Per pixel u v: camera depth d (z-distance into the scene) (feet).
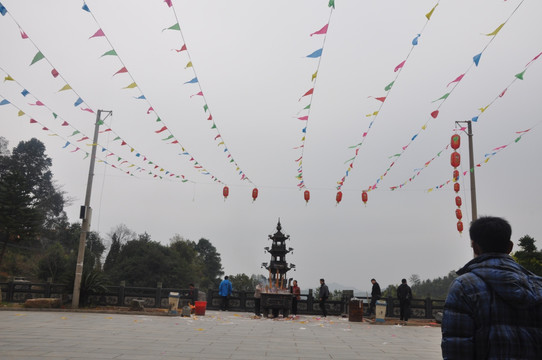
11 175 139.64
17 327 38.86
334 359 28.09
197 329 44.29
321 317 74.13
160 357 26.07
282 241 73.56
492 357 8.13
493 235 9.39
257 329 47.44
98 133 64.03
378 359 28.73
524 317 8.32
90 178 63.57
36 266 156.97
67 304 64.80
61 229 212.64
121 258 206.39
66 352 26.32
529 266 126.41
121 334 36.83
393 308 75.00
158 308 71.87
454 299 8.83
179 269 207.21
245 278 262.47
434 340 42.19
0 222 133.90
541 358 8.07
